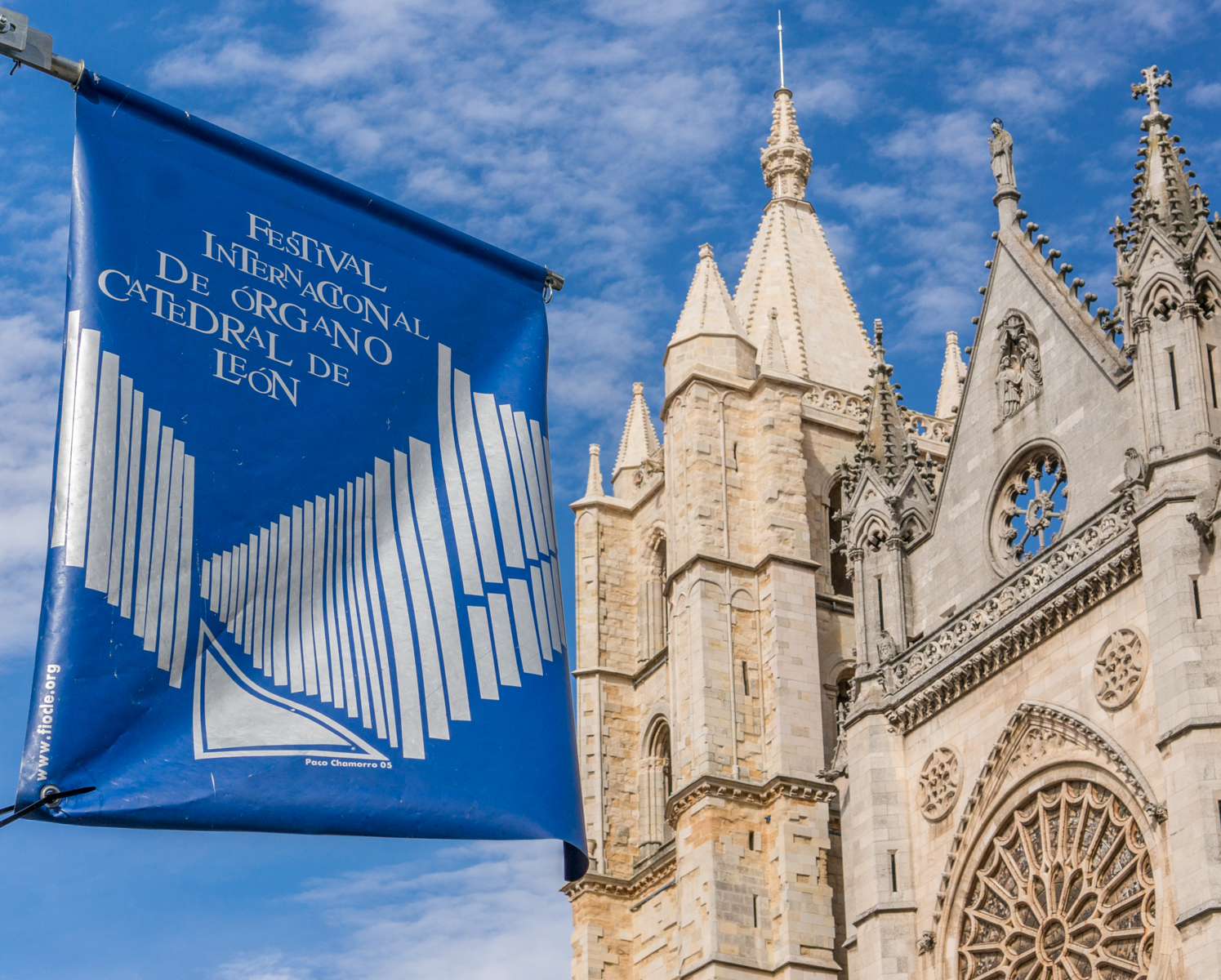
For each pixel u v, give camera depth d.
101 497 18.72
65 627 18.05
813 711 66.00
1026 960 46.56
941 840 50.00
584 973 71.38
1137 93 50.25
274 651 19.41
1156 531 43.66
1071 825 46.09
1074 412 50.19
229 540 19.47
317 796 18.98
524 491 22.11
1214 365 45.44
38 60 20.03
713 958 61.22
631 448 84.12
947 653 51.56
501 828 19.98
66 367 19.16
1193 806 40.47
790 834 63.47
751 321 79.19
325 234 21.95
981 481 53.34
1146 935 42.56
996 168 56.44
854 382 77.69
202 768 18.36
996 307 54.69
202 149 21.19
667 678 75.06
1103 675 45.25
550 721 20.98
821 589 70.44
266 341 20.77
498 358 22.84
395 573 20.72
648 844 73.62
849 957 51.12
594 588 79.25
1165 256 46.47
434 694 20.36
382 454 21.17
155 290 20.05
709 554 68.69
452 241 23.22
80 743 17.75
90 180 20.08
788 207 84.88
